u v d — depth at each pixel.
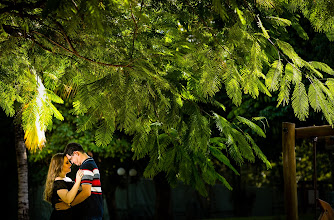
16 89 4.00
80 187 5.43
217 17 3.19
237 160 3.87
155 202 16.70
